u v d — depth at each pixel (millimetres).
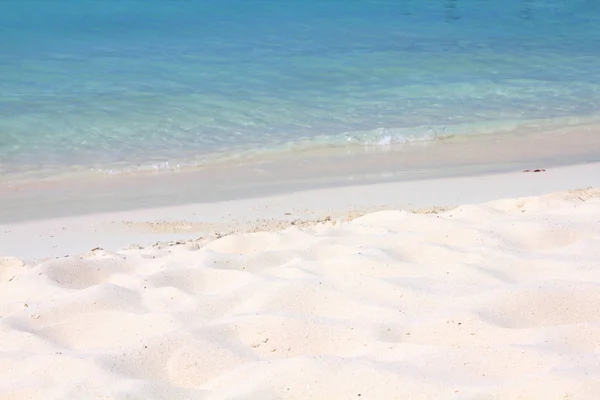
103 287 5023
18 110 12570
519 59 17406
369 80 15203
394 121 12430
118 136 11508
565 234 5578
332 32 19984
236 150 10906
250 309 4641
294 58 17000
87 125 11961
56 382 3902
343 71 15891
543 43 19375
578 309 4312
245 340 4246
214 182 9539
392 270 5098
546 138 11578
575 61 17266
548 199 6891
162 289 5027
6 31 18875
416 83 15023
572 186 8953
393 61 16922
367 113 12875
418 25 21328
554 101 13844
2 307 4984
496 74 15906
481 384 3492
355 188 9078
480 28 21156
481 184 9133
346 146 11141
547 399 3277
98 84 14430
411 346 3930
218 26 20281
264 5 23328
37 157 10562
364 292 4746
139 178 9773
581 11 24188
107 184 9516
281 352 4137
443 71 16094
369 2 24547
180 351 4113
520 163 10250
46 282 5340
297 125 12172
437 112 13000
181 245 6293
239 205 8500
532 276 4871
